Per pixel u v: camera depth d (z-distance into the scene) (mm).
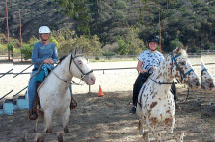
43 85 2953
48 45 3176
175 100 2984
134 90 3107
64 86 2830
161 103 2559
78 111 4957
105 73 10898
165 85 2490
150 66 3018
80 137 3514
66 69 2791
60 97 2863
